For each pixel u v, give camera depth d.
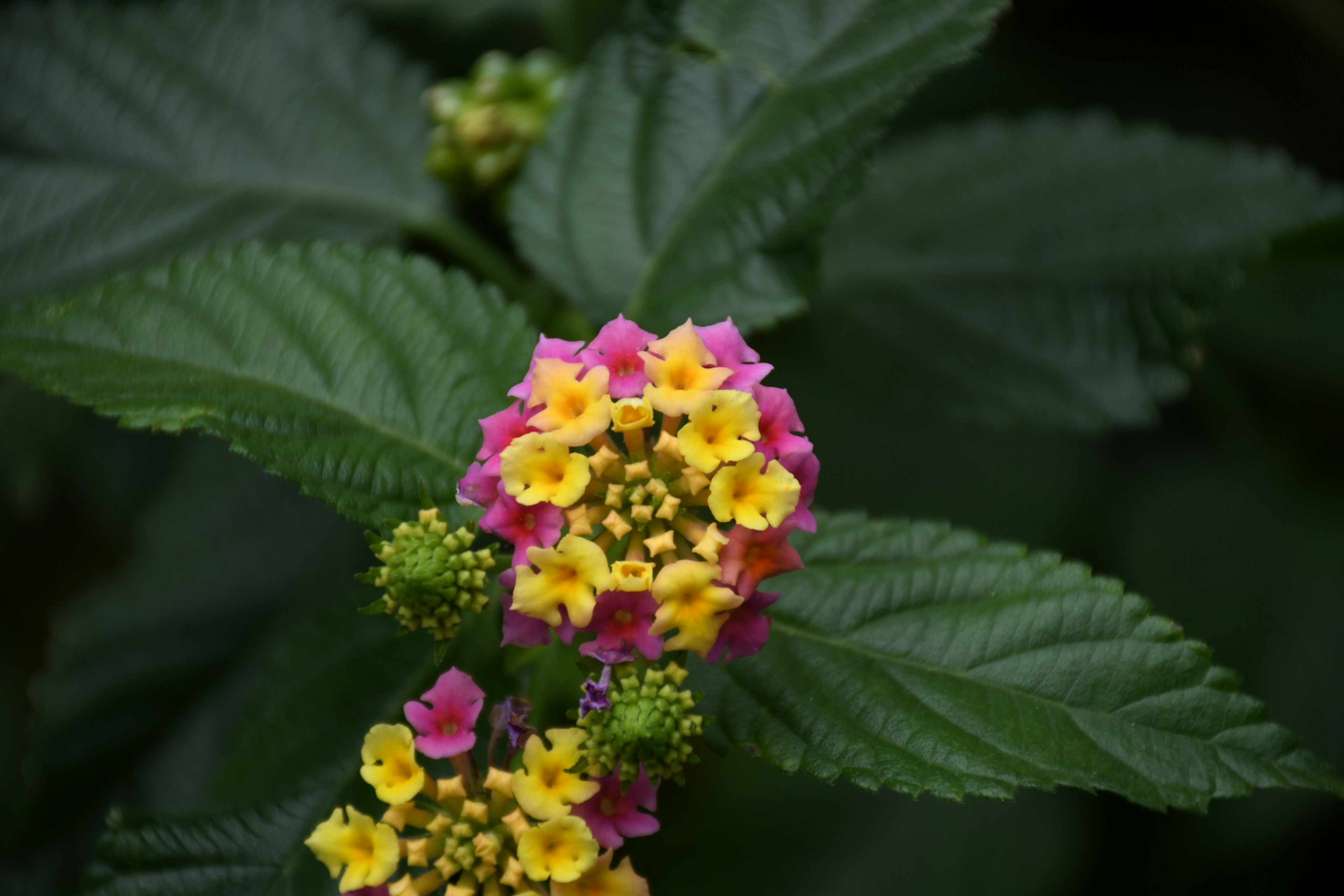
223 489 0.54
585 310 0.50
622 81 0.51
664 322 0.49
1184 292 0.53
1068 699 0.46
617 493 0.45
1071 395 0.54
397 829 0.45
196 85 0.54
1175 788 0.45
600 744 0.45
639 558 0.45
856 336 0.54
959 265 0.54
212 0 0.54
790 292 0.49
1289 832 0.54
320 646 0.49
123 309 0.48
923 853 0.54
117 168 0.53
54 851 0.52
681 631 0.45
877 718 0.46
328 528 0.54
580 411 0.45
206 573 0.53
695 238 0.50
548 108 0.54
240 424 0.47
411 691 0.49
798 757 0.46
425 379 0.48
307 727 0.49
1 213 0.53
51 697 0.52
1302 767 0.45
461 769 0.45
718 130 0.50
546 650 0.47
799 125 0.50
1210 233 0.54
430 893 0.46
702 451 0.45
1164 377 0.53
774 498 0.45
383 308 0.48
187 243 0.53
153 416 0.47
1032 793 0.54
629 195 0.50
